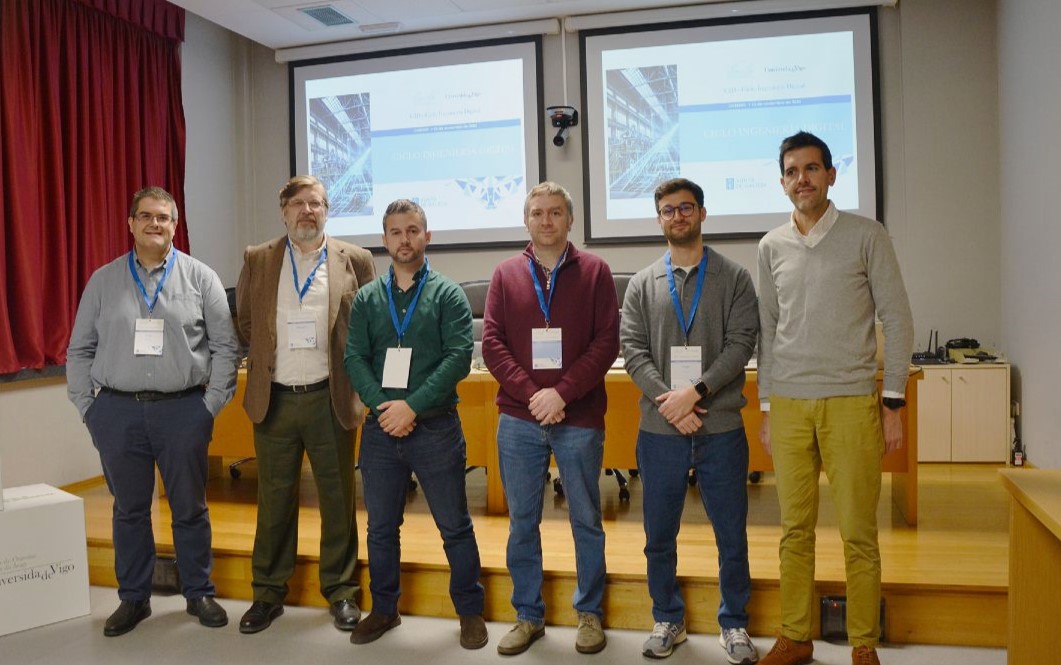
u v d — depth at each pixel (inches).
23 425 165.6
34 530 114.6
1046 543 72.9
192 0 198.8
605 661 99.1
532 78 223.6
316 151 238.8
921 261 205.8
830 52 208.5
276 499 110.9
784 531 96.3
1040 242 170.7
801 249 93.6
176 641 107.9
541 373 98.8
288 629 111.0
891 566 110.2
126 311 109.0
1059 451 160.6
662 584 100.3
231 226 240.1
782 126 211.5
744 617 99.3
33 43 167.0
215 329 112.7
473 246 229.5
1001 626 101.4
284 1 199.6
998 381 183.8
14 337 163.2
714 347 96.7
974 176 202.2
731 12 211.3
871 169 207.2
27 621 113.3
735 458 95.7
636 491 160.6
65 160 175.9
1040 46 169.2
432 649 103.9
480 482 173.2
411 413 98.7
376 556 107.0
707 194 215.8
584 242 223.5
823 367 91.1
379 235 235.9
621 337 101.9
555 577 110.8
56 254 171.2
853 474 90.4
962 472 174.2
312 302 109.9
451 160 229.9
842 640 102.8
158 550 126.7
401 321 103.7
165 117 207.6
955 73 202.5
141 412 108.4
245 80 241.9
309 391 108.7
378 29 223.9
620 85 218.8
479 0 204.4
